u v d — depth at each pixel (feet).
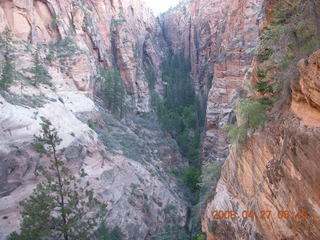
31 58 116.98
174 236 87.40
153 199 97.50
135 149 129.59
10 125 64.28
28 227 44.73
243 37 131.85
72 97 122.11
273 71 35.47
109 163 93.56
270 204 27.22
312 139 18.66
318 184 18.06
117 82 166.50
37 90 99.71
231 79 133.39
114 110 163.84
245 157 36.73
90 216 67.82
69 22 159.84
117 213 76.95
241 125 39.65
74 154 78.54
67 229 47.98
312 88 20.02
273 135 27.53
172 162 158.20
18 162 61.46
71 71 133.90
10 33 112.78
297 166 20.95
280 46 32.68
